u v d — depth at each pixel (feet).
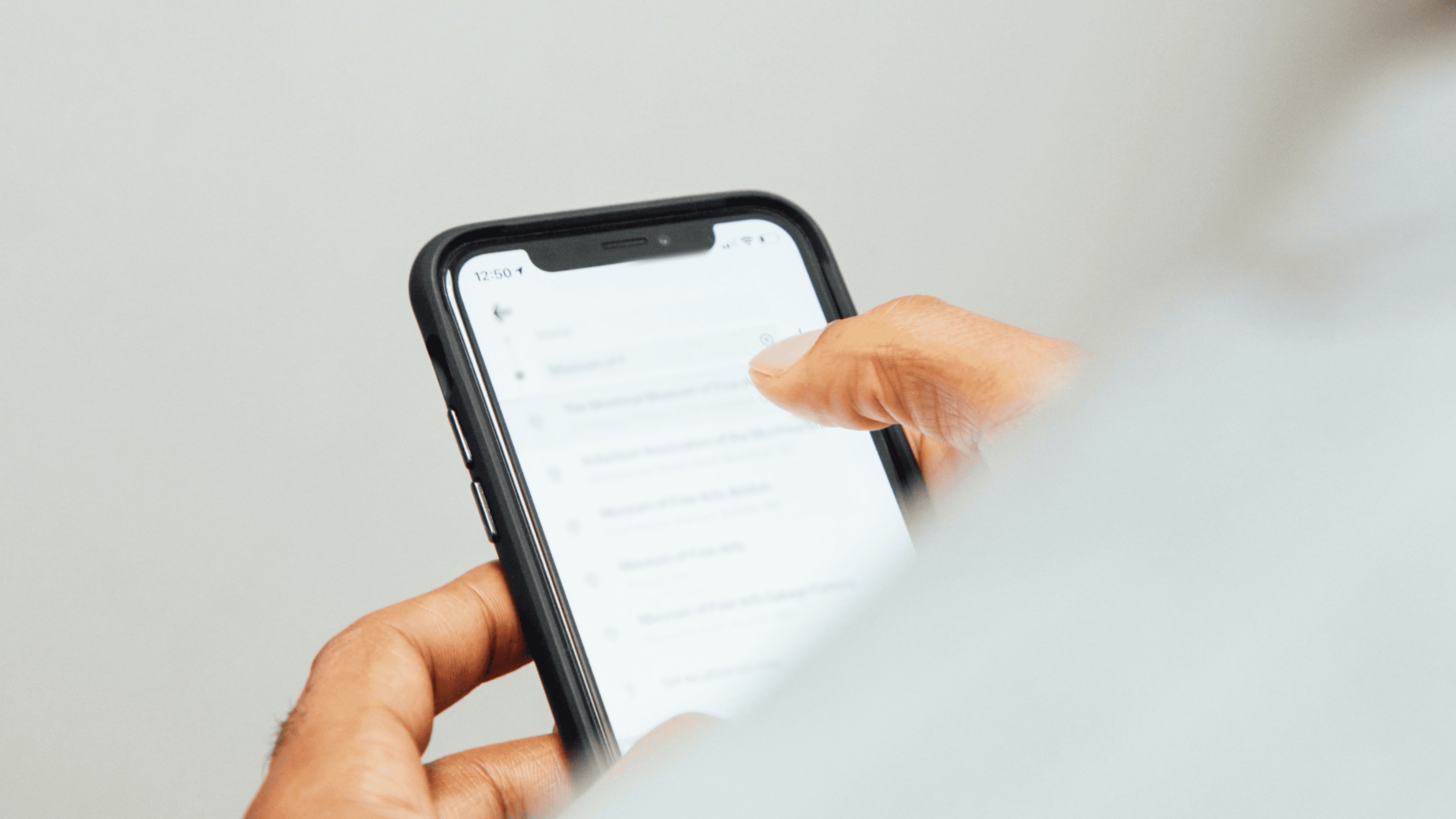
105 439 2.36
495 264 1.58
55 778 2.32
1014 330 1.39
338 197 2.52
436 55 2.56
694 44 2.74
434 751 2.54
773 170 2.83
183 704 2.40
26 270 2.32
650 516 1.51
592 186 2.69
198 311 2.43
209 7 2.41
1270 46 3.04
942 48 2.92
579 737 1.31
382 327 2.54
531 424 1.52
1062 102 3.02
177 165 2.41
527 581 1.35
